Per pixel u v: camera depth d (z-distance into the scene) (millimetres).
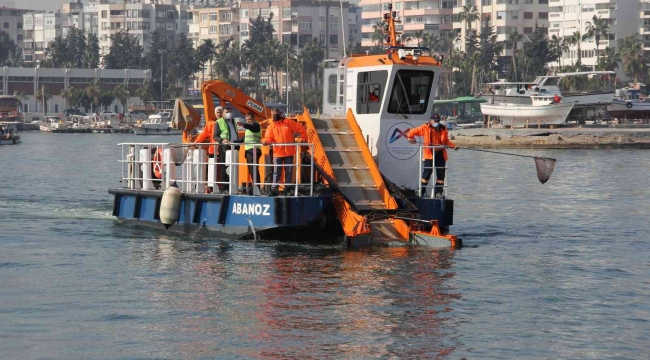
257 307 19906
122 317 19203
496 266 24594
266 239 26984
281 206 25516
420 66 27891
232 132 28312
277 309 19766
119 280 22688
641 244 29031
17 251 26906
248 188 27188
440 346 17266
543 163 28094
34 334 18047
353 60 28828
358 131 27594
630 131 113125
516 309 19953
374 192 26703
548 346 17328
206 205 28016
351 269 23703
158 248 26891
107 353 16891
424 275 23156
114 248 27141
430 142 27750
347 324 18641
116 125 196875
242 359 16531
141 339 17688
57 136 173000
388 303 20281
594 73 132875
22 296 21094
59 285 22234
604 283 22688
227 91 30250
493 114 131875
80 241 28594
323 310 19672
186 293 21203
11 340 17656
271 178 27031
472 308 19969
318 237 27125
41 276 23297
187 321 18875
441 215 27500
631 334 18141
